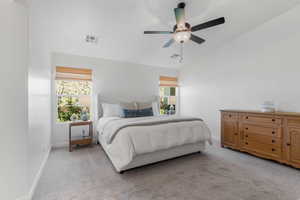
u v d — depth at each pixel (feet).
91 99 12.46
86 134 11.98
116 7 7.06
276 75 9.14
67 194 5.43
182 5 6.93
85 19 7.79
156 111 13.73
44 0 6.17
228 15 8.63
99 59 12.71
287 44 8.64
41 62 7.29
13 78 4.86
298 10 8.18
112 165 7.88
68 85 11.80
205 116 14.10
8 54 4.82
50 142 10.37
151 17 7.97
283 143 7.69
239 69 11.19
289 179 6.45
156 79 15.93
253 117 9.04
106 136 8.32
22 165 4.90
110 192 5.58
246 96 10.75
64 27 8.36
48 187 5.85
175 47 12.28
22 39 5.00
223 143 10.96
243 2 7.66
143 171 7.24
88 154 9.46
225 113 10.82
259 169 7.41
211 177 6.66
